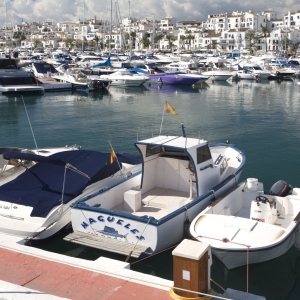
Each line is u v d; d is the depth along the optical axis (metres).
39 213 10.55
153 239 9.32
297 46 127.00
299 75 70.31
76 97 45.47
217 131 26.58
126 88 55.03
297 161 19.03
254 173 17.17
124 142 23.47
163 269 9.80
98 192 10.95
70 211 10.88
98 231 9.96
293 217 11.12
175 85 59.06
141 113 34.09
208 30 143.12
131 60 79.25
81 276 6.91
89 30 163.50
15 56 49.34
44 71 58.12
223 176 13.14
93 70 60.66
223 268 9.57
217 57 90.19
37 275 6.99
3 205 10.93
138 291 6.40
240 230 9.30
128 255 9.05
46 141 23.88
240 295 6.38
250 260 9.05
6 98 43.72
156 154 12.41
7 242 8.24
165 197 11.95
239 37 126.00
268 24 144.38
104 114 33.62
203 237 9.07
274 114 33.41
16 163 13.62
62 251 10.52
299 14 138.00
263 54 101.12
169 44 132.38
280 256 9.88
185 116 32.44
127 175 13.19
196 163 11.50
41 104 39.78
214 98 44.53
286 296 8.76
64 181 11.35
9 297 6.10
